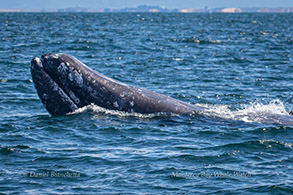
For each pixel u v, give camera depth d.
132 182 41.12
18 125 60.16
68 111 60.06
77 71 58.12
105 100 59.28
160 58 144.38
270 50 173.50
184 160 46.53
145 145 51.38
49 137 54.69
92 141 53.06
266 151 48.69
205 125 57.81
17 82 96.69
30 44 182.38
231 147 50.00
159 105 60.25
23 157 48.00
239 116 60.62
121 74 111.69
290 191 38.41
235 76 110.12
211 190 39.12
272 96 86.75
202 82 101.44
